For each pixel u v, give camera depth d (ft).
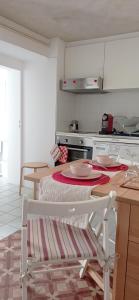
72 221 4.35
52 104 11.15
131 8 7.76
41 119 11.59
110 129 10.86
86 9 7.93
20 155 12.35
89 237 4.09
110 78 10.44
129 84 10.01
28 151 12.23
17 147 12.39
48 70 11.07
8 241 6.82
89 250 3.69
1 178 13.70
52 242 3.83
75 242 3.89
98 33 10.12
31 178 4.47
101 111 12.14
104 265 3.72
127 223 3.76
